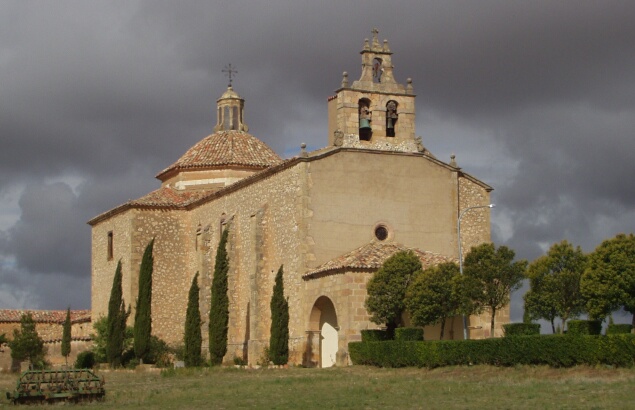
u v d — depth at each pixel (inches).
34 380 1572.3
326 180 2258.9
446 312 1950.1
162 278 2775.6
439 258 2222.0
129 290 2760.8
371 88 2324.1
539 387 1485.0
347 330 2064.5
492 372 1705.2
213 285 2405.3
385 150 2313.0
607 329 1704.0
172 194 2910.9
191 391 1658.5
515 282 1918.1
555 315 1907.0
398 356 1898.4
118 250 2883.9
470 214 2393.0
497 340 1749.5
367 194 2288.4
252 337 2346.2
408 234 2313.0
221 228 2620.6
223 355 2363.4
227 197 2613.2
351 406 1371.8
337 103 2310.5
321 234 2237.9
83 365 2731.3
